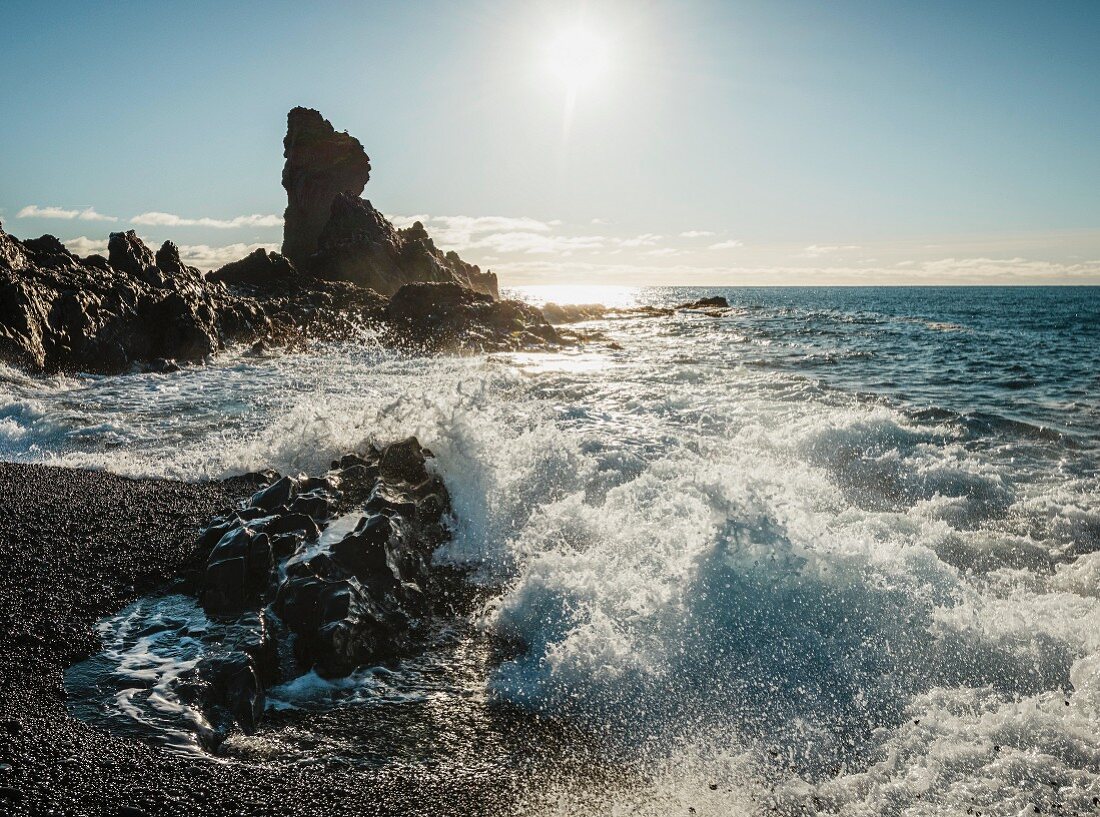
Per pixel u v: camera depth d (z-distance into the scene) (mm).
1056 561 7176
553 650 5848
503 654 5941
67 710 4664
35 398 17328
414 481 8930
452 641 6152
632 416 13453
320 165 60875
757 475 9469
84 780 3971
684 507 8062
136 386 20031
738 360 26469
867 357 27391
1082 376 21594
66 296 23391
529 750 4719
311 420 11477
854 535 7262
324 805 4055
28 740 4270
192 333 26453
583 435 11781
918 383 20375
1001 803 4008
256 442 11453
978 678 5125
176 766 4203
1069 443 11805
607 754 4711
